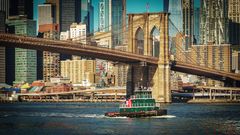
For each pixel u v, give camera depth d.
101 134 144.62
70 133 146.62
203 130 152.75
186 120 180.62
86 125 164.12
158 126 161.12
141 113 187.88
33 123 171.12
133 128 156.12
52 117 193.50
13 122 174.75
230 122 175.62
